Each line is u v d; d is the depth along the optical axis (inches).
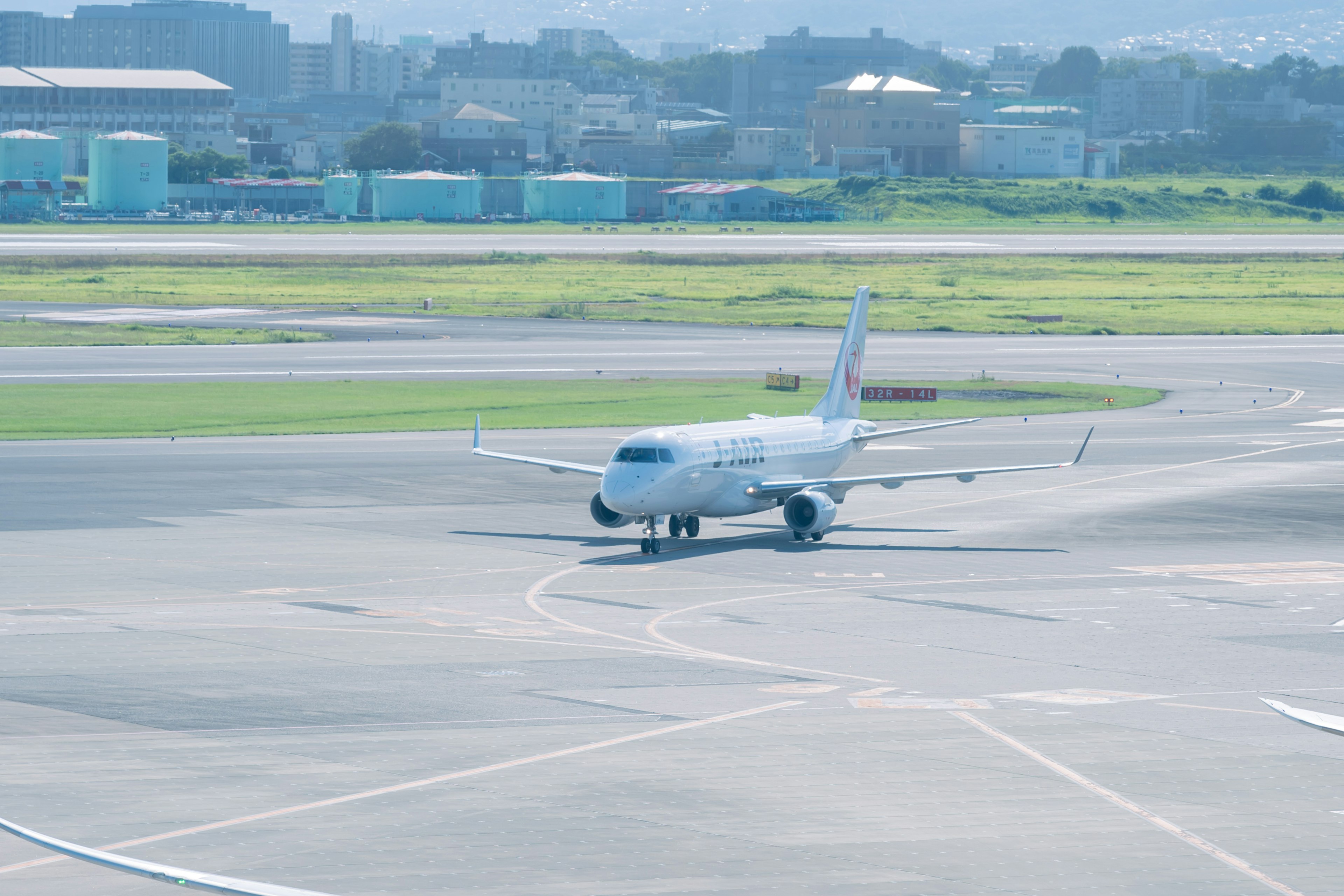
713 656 6117.1
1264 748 4845.0
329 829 3976.4
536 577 7829.7
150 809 4116.6
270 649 6141.7
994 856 3848.4
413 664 5910.4
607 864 3752.5
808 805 4222.4
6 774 4404.5
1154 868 3779.5
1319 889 3651.6
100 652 6038.4
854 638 6486.2
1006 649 6299.2
